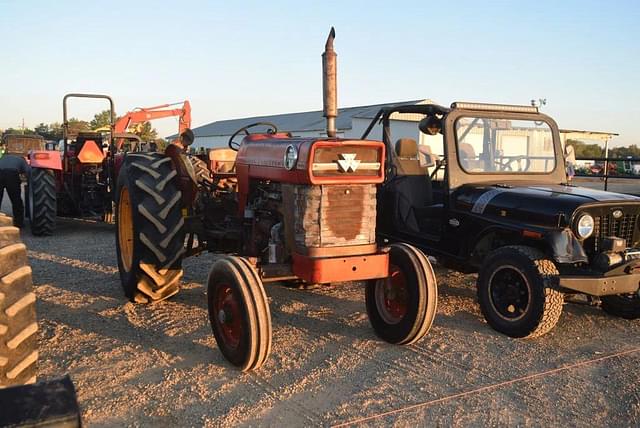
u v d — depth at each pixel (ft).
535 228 14.75
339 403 10.57
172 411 10.07
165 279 15.72
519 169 18.35
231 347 11.98
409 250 13.23
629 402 10.94
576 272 14.55
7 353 7.91
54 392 3.77
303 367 12.23
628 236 15.44
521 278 14.33
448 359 12.91
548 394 11.21
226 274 11.80
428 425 9.85
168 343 13.38
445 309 16.89
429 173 19.90
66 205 31.48
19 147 55.57
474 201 16.49
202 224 16.66
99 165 30.53
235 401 10.52
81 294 17.56
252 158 14.12
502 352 13.44
